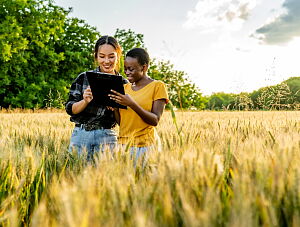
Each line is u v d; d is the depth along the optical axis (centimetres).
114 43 348
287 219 135
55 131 471
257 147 228
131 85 355
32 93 3244
